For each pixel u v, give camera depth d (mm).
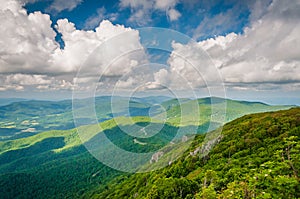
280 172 10906
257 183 10805
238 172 30406
